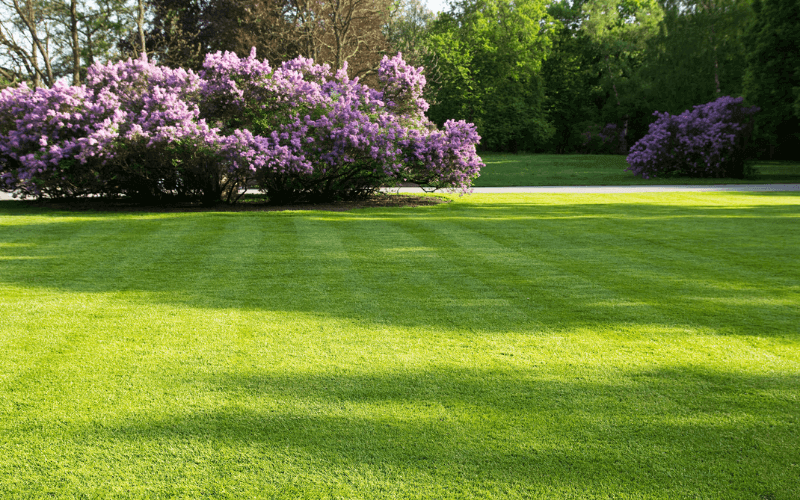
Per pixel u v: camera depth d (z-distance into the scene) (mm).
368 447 2574
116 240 7977
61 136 12055
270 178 12305
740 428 2762
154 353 3695
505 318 4469
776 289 5391
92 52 27359
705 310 4703
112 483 2307
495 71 49125
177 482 2312
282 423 2789
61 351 3727
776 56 25125
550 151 53188
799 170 29078
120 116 11805
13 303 4840
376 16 30578
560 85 51781
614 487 2295
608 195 15875
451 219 10414
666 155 24484
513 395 3100
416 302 4910
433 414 2885
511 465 2439
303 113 13195
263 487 2279
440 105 47531
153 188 12352
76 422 2793
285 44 27703
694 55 32625
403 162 13430
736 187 19594
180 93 12852
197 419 2824
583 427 2760
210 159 11602
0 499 2193
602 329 4211
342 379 3299
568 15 54531
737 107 24297
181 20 32688
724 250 7383
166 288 5367
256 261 6613
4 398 3045
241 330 4160
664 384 3248
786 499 2221
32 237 8164
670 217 10781
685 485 2311
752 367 3502
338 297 5066
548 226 9531
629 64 46344
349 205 12664
